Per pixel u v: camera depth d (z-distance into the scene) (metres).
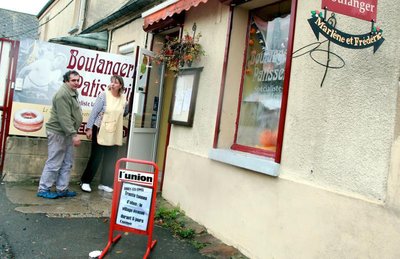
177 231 4.89
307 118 3.65
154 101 7.16
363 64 3.14
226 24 5.13
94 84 7.18
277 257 3.82
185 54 5.74
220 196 4.81
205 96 5.41
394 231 2.78
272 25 4.70
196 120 5.57
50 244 4.18
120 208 4.15
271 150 4.43
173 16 6.25
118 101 6.40
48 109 6.92
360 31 3.22
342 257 3.15
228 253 4.30
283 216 3.79
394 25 2.93
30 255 3.87
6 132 6.94
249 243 4.23
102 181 6.71
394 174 2.82
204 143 5.32
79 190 6.54
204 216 5.10
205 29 5.66
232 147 5.04
